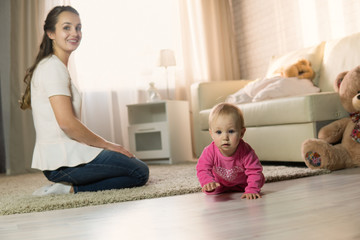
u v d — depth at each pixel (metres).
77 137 1.80
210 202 1.42
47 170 1.86
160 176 2.37
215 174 1.61
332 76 2.96
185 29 4.51
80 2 4.14
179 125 3.96
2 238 1.08
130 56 4.30
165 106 3.83
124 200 1.59
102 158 1.82
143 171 1.90
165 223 1.13
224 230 0.99
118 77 4.25
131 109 4.09
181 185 1.82
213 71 4.61
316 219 1.03
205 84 3.49
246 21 4.48
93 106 4.17
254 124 2.72
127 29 4.30
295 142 2.43
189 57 4.53
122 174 1.87
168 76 4.46
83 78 4.13
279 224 1.01
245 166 1.53
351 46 2.87
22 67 3.90
